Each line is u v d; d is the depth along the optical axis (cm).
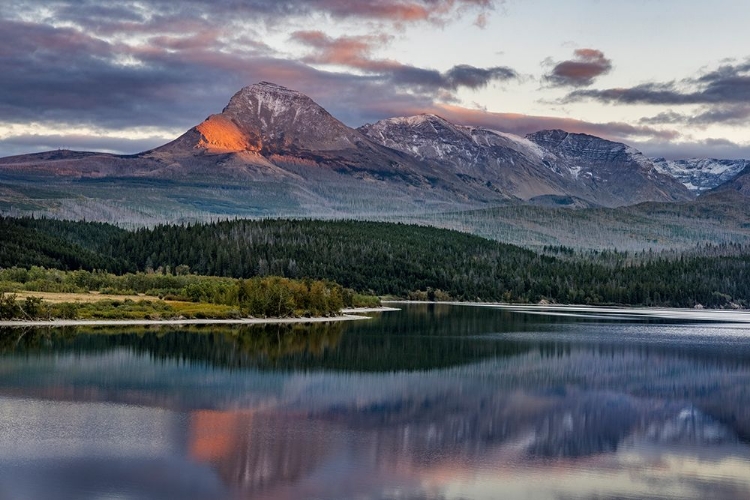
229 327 17988
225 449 6775
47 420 7669
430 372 11369
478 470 6334
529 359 13125
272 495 5628
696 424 8200
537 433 7619
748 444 7381
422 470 6288
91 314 18200
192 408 8406
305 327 18650
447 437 7362
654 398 9662
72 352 12488
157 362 11669
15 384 9519
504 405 8975
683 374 11731
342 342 15238
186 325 18200
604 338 17588
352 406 8712
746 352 14950
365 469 6278
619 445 7238
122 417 7888
